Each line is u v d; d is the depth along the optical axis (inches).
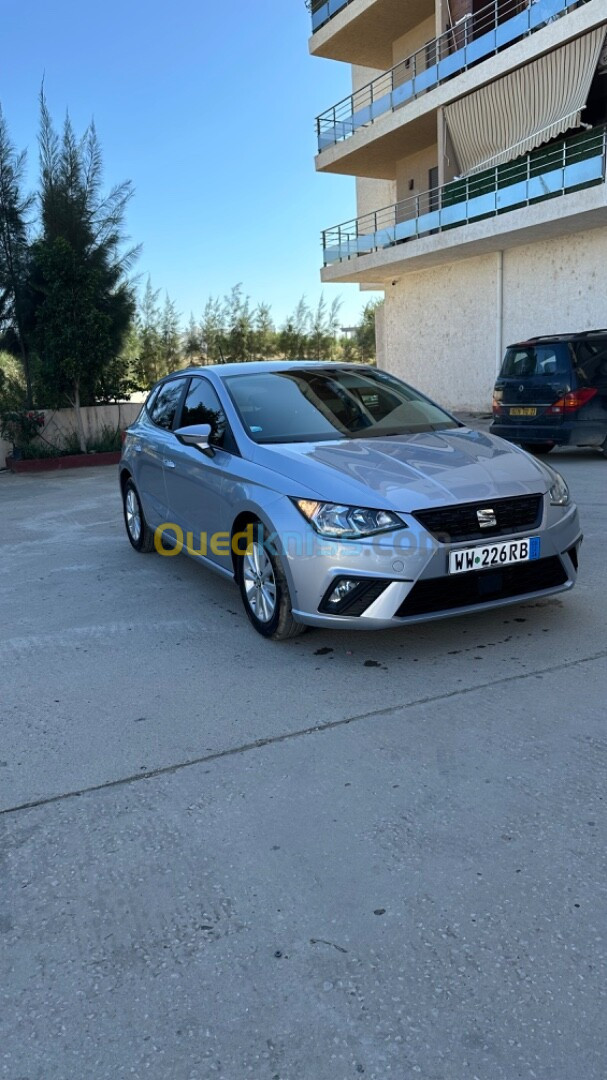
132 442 250.7
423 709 129.6
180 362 1187.9
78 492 455.2
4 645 176.2
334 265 904.3
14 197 660.7
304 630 159.8
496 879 87.1
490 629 164.7
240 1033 69.2
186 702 138.6
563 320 687.1
